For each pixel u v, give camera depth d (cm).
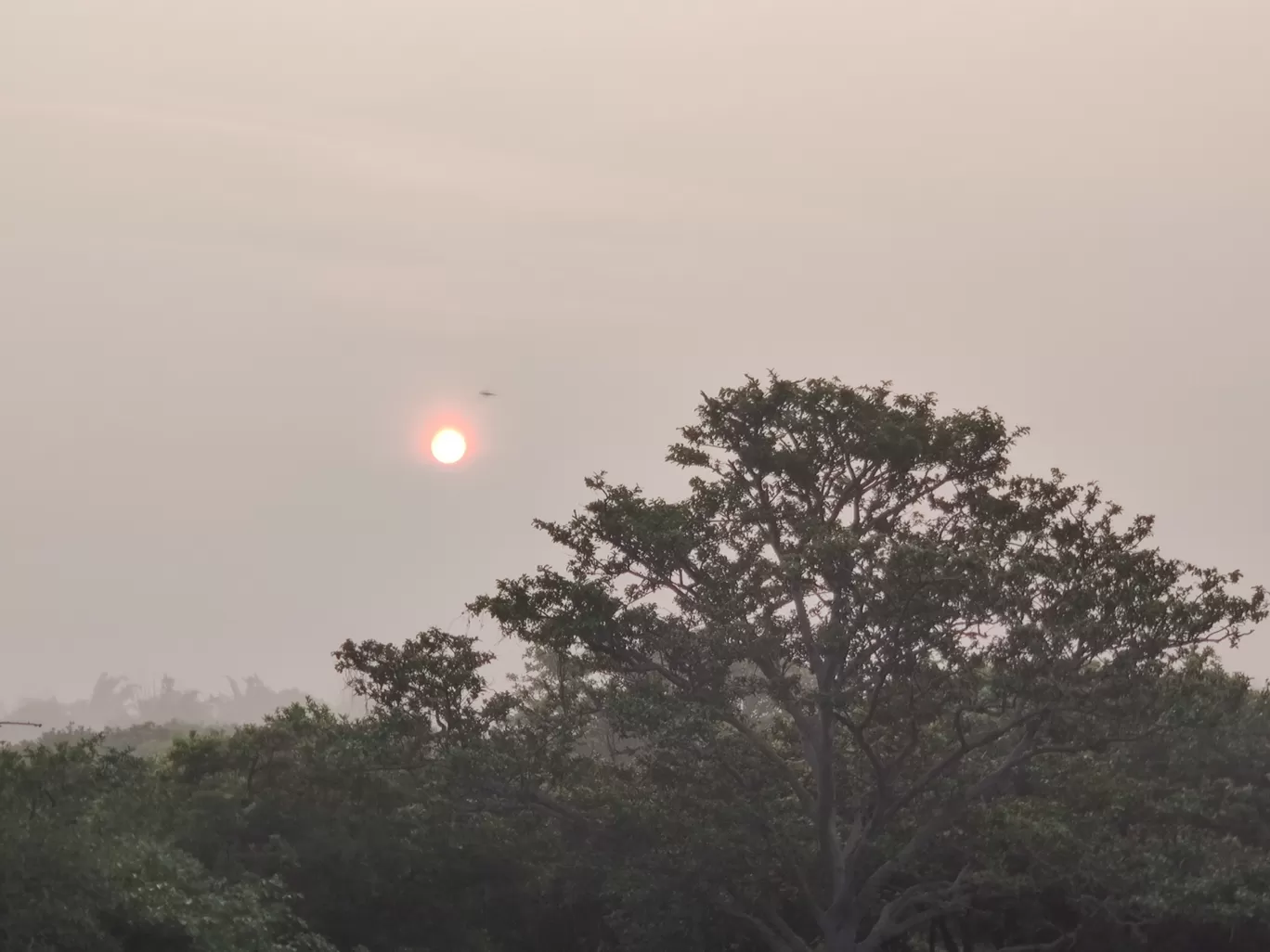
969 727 5134
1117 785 5294
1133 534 4969
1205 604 4772
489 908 5316
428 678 5238
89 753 4497
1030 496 5209
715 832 4850
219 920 3778
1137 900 4788
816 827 5200
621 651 5247
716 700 5147
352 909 4916
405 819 5141
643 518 5056
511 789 5153
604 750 6894
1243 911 4547
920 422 5188
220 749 5559
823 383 5238
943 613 4669
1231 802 5531
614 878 4934
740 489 5294
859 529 5209
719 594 5112
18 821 3625
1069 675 4841
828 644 4803
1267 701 6072
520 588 5234
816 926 5616
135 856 3834
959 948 6488
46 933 3381
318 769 5197
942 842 5281
